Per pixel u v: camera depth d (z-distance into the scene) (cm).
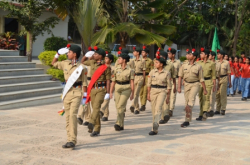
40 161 507
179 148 605
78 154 549
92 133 679
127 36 1458
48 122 796
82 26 1463
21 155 535
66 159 521
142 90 1029
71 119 578
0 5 1484
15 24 2134
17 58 1229
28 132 693
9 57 1190
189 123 844
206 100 896
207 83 899
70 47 590
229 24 3456
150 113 993
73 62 593
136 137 681
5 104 941
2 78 1047
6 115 861
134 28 1364
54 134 681
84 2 1448
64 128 738
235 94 1630
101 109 815
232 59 1529
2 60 1159
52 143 611
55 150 568
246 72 1370
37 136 662
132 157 541
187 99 827
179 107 1145
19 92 1036
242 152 589
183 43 3766
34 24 1564
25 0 1516
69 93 584
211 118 947
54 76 1310
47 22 1578
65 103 586
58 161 510
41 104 1070
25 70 1182
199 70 808
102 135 693
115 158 533
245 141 670
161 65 699
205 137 697
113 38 1434
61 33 2284
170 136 699
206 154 571
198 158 546
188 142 651
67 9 1508
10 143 605
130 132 728
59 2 1465
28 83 1125
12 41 1554
